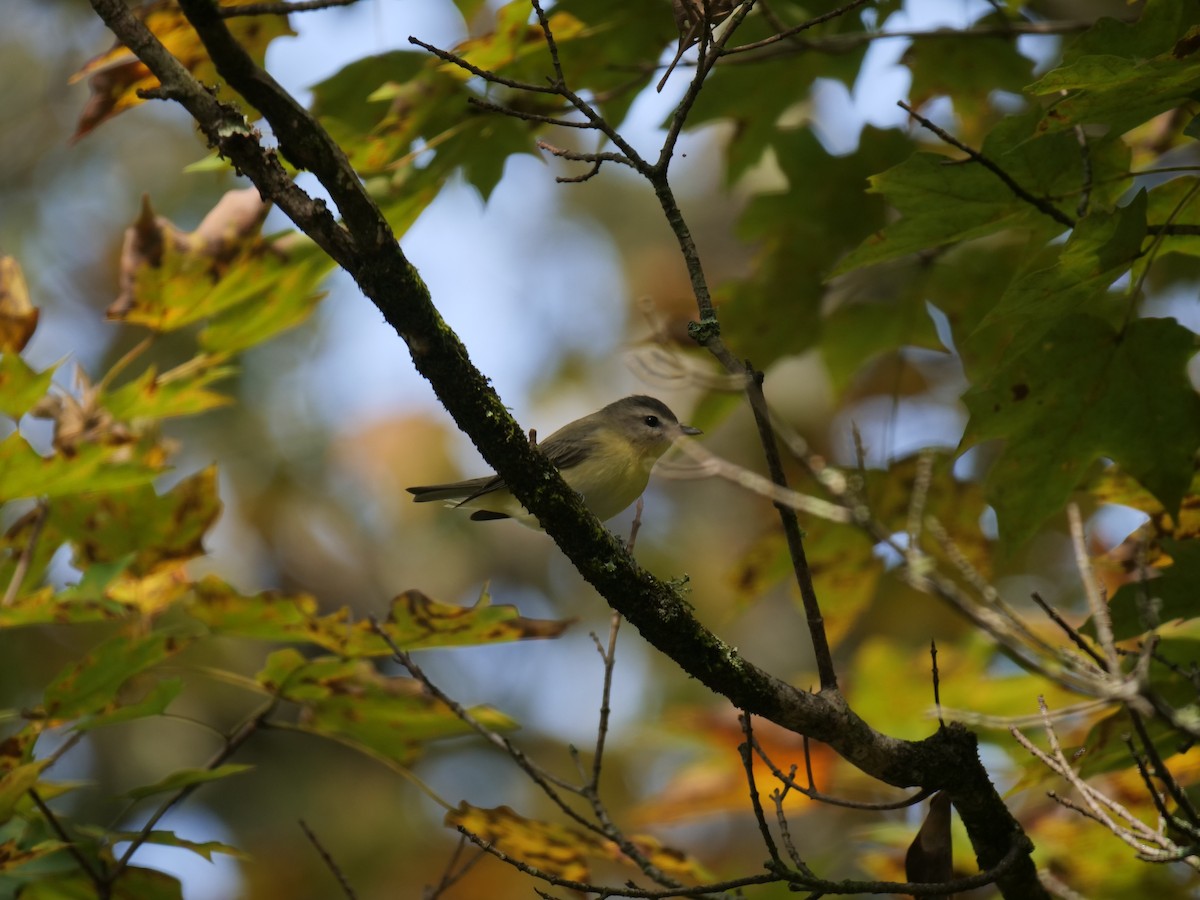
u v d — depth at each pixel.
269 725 8.30
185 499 8.89
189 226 21.23
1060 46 11.86
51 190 21.44
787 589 21.17
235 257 8.80
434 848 18.98
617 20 9.83
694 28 6.50
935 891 6.11
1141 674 5.32
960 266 10.99
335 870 7.76
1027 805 9.84
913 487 10.09
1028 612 14.88
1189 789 8.52
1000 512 7.71
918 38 10.36
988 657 10.70
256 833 18.72
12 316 8.48
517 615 7.70
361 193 5.61
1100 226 6.27
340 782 19.44
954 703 10.38
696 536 20.98
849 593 10.45
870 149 11.00
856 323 11.40
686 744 12.43
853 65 10.95
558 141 14.21
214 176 21.14
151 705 7.65
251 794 18.92
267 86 5.34
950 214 7.43
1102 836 8.95
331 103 9.59
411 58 9.42
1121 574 10.23
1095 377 7.33
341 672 8.05
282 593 7.53
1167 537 7.85
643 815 10.65
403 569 21.25
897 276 11.16
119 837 7.86
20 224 20.98
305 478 21.22
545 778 7.68
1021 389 7.40
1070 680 5.95
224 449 21.05
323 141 5.48
